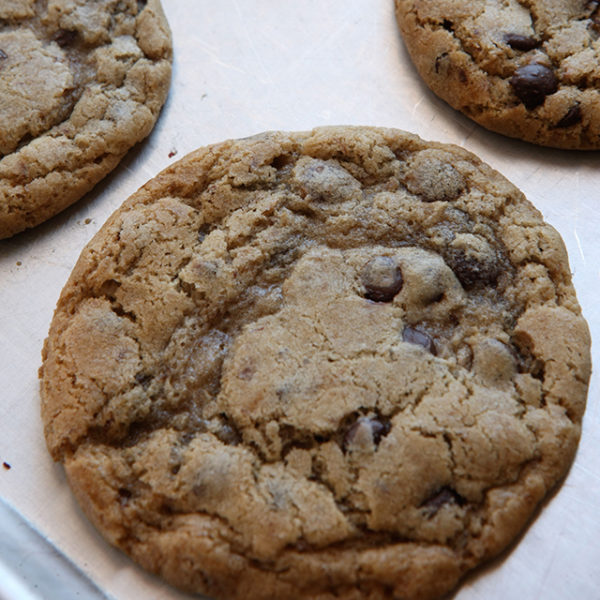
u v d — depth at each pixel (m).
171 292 0.28
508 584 0.26
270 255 0.28
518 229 0.28
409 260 0.28
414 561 0.25
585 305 0.29
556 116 0.30
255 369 0.27
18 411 0.29
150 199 0.29
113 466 0.26
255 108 0.32
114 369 0.27
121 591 0.26
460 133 0.31
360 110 0.32
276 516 0.26
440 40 0.31
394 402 0.26
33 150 0.30
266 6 0.34
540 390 0.27
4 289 0.30
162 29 0.32
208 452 0.26
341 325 0.27
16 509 0.27
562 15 0.31
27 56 0.31
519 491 0.26
